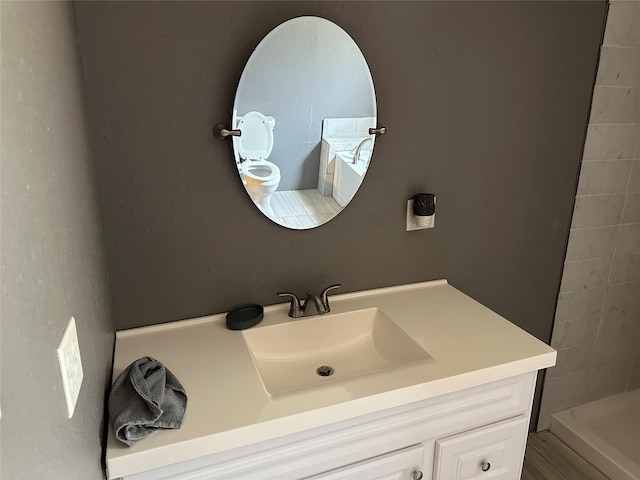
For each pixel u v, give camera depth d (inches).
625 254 90.6
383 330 66.4
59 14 41.7
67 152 40.2
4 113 24.9
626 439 93.0
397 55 64.2
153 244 59.9
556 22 71.5
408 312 67.6
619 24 75.6
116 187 56.7
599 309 92.4
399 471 55.8
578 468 89.0
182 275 62.1
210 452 45.6
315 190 64.4
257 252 64.6
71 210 39.6
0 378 21.9
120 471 43.2
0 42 24.9
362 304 69.5
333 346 67.0
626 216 87.9
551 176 79.3
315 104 60.9
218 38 55.7
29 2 31.2
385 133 66.6
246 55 57.2
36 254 28.6
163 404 47.2
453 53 67.1
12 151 25.8
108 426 46.6
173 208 59.4
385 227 70.7
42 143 32.1
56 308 31.9
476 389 57.1
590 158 81.1
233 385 52.0
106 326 53.6
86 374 39.1
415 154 69.4
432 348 58.9
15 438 23.1
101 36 51.9
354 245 69.7
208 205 60.7
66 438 31.7
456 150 71.6
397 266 73.4
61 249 34.7
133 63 53.6
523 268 82.7
